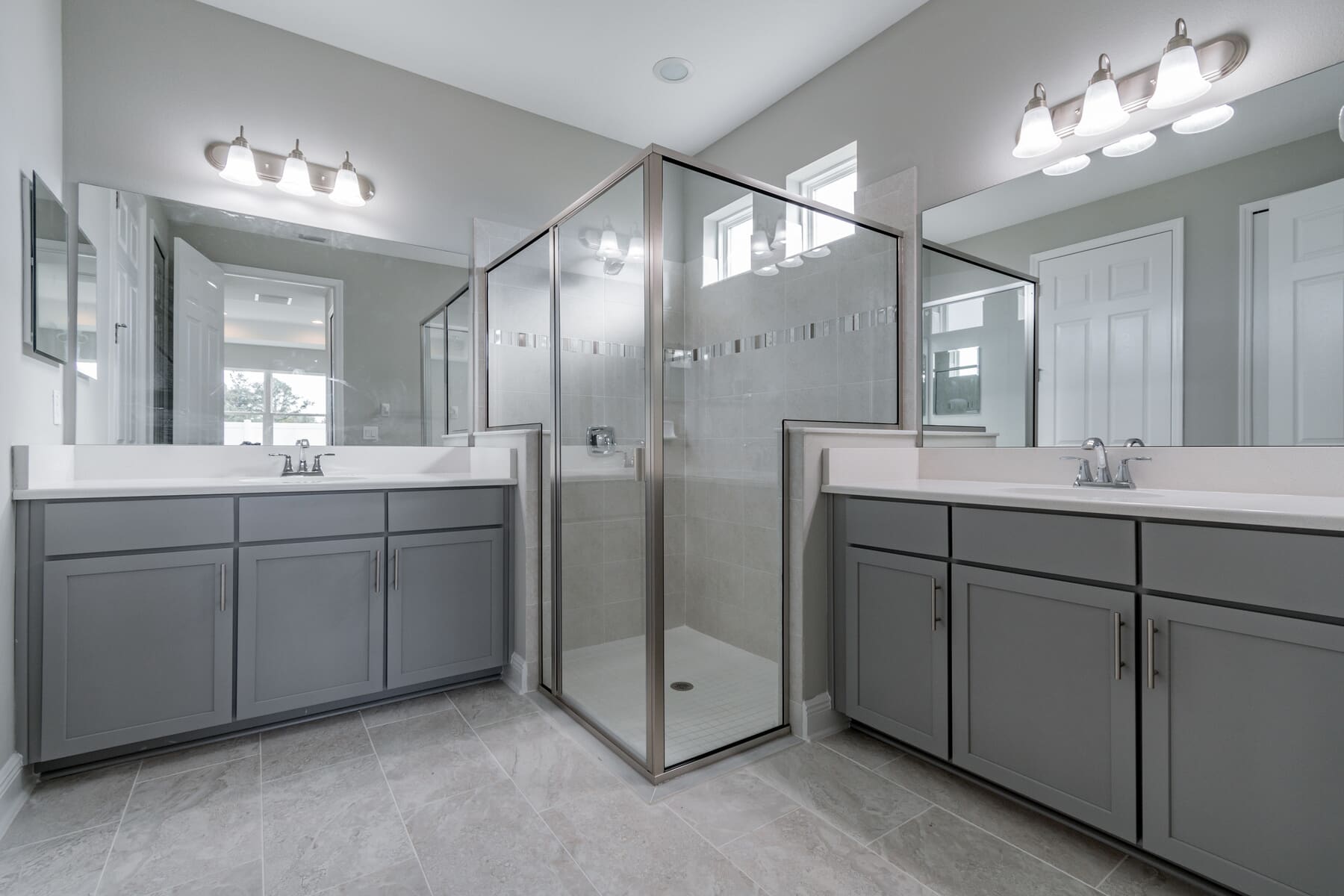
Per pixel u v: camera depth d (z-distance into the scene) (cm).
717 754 191
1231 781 121
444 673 235
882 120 263
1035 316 211
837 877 138
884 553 191
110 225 223
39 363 188
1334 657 110
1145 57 187
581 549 219
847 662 203
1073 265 202
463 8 245
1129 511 135
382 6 244
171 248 234
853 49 274
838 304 233
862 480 222
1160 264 183
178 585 188
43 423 192
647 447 188
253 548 199
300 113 260
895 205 257
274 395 252
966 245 232
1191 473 175
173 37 236
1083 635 144
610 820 160
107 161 224
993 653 162
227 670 195
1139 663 135
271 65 254
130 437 224
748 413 205
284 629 204
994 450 222
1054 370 206
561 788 175
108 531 178
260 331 250
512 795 171
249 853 147
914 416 249
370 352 272
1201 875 129
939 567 175
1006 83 221
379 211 277
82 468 215
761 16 251
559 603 231
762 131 320
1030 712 154
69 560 174
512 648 254
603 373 209
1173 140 181
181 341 234
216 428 240
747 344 206
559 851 148
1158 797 131
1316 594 112
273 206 255
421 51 271
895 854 146
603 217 210
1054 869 140
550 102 309
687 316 192
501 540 248
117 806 165
